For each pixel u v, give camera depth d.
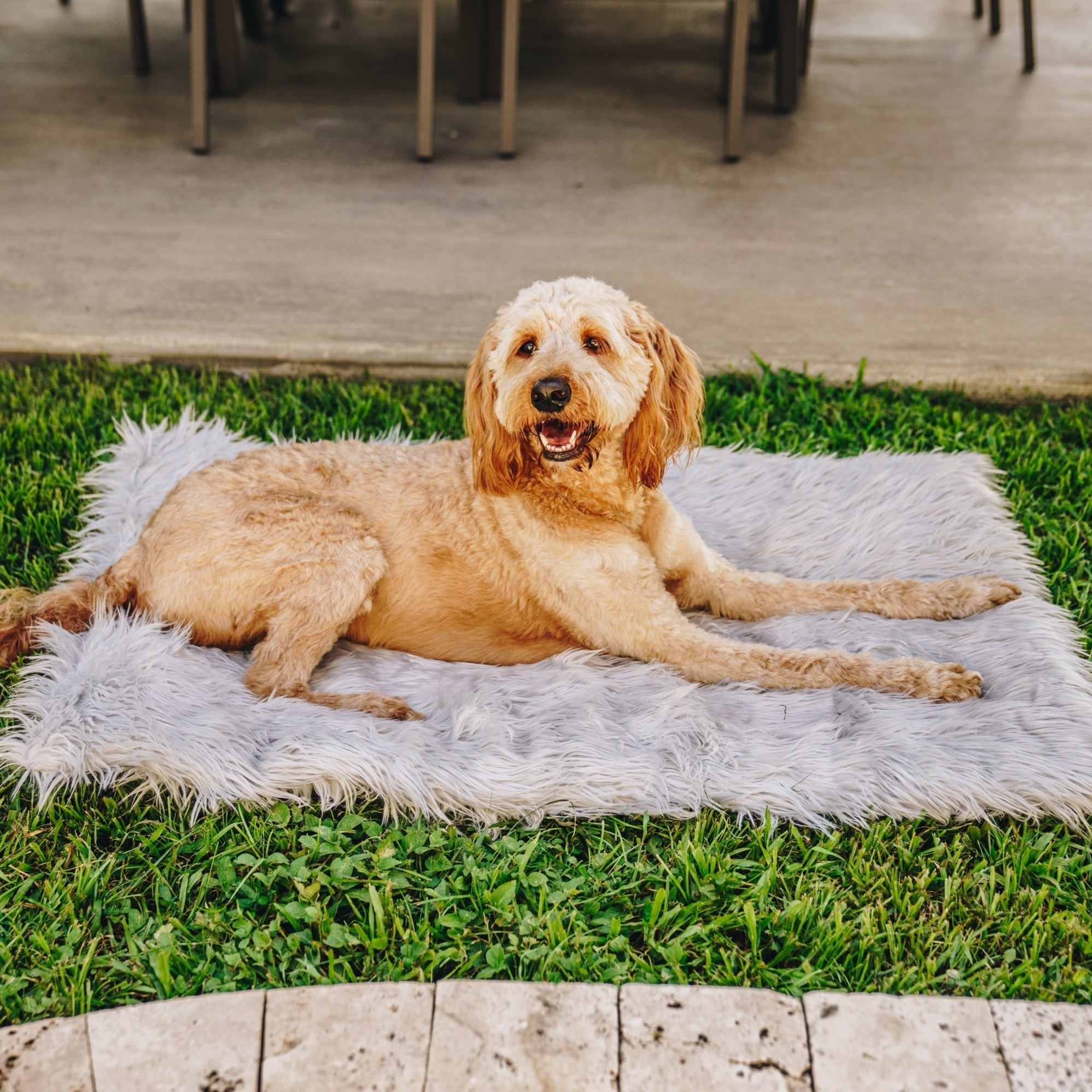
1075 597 3.07
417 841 2.37
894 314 4.36
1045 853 2.32
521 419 2.67
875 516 3.40
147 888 2.31
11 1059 1.86
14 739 2.55
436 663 2.93
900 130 6.08
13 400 4.08
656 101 6.52
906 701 2.67
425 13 5.41
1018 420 3.94
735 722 2.63
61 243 4.91
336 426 3.97
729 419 3.97
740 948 2.15
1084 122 6.13
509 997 1.93
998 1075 1.80
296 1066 1.83
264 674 2.77
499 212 5.20
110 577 2.95
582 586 2.88
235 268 4.72
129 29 7.44
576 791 2.44
